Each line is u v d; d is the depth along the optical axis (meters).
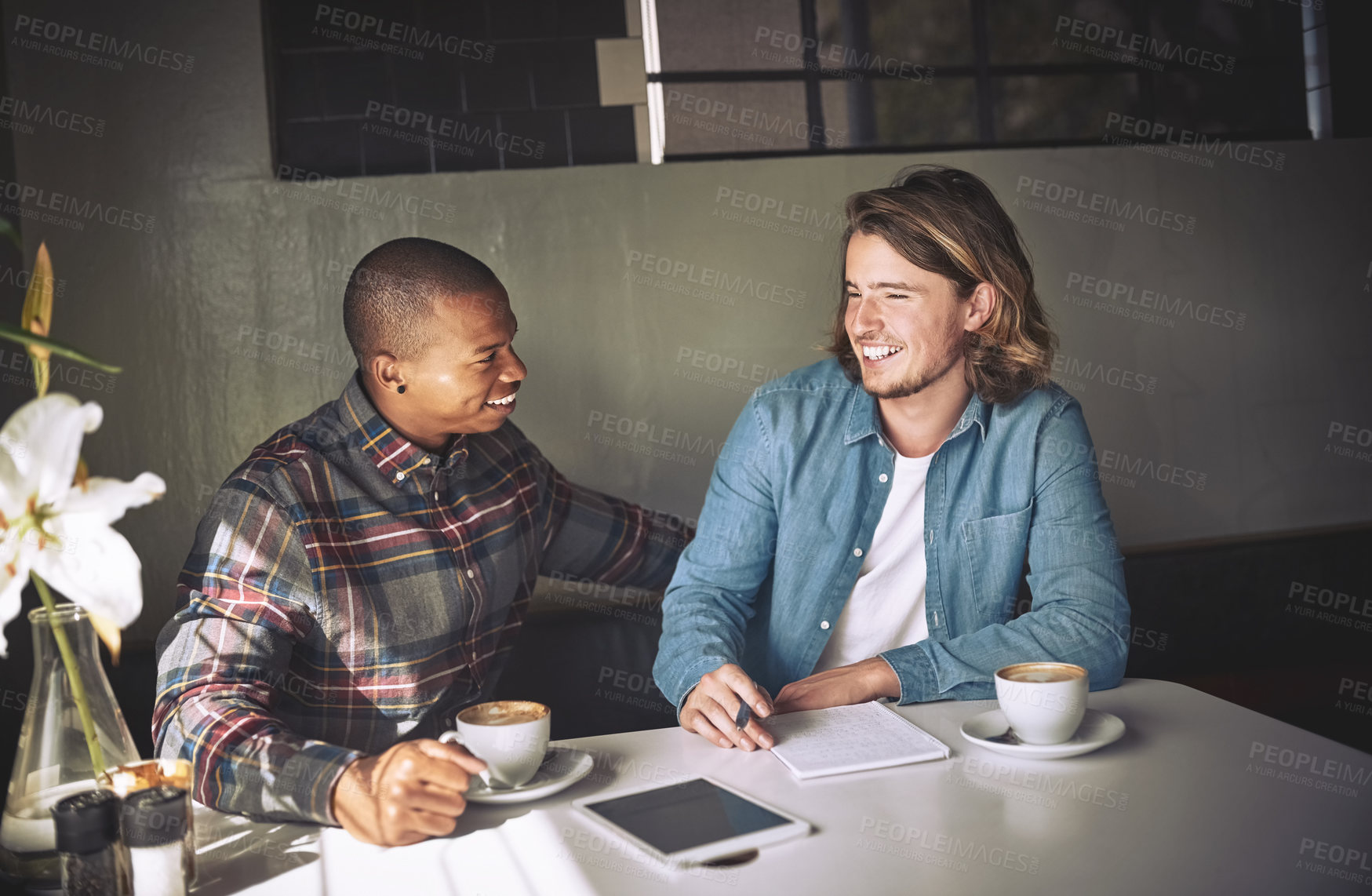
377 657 1.50
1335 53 3.01
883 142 2.85
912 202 1.52
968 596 1.57
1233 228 2.96
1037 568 1.50
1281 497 3.01
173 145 2.50
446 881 0.88
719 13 2.77
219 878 0.91
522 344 2.65
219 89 2.52
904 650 1.37
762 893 0.83
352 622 1.48
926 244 1.50
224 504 1.42
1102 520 1.51
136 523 2.50
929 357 1.53
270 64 2.58
